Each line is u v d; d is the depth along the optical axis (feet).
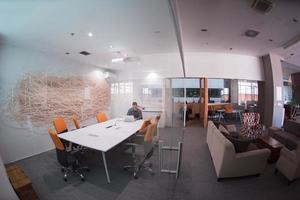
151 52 10.55
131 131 9.86
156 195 6.40
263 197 6.47
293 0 7.27
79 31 8.18
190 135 14.99
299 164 6.85
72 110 14.61
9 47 10.20
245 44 13.78
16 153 10.52
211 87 24.38
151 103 11.31
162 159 6.53
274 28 10.25
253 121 16.25
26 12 6.03
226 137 8.25
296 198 6.41
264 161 7.65
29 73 11.27
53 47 10.75
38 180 7.85
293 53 17.35
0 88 9.85
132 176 7.88
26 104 11.09
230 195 6.56
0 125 9.84
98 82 17.61
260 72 19.07
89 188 7.07
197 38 12.06
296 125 12.43
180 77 9.64
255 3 7.43
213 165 9.23
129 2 5.75
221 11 8.15
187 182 7.34
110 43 9.86
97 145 7.29
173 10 5.94
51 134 7.38
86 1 5.50
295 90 26.58
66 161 7.37
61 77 13.56
